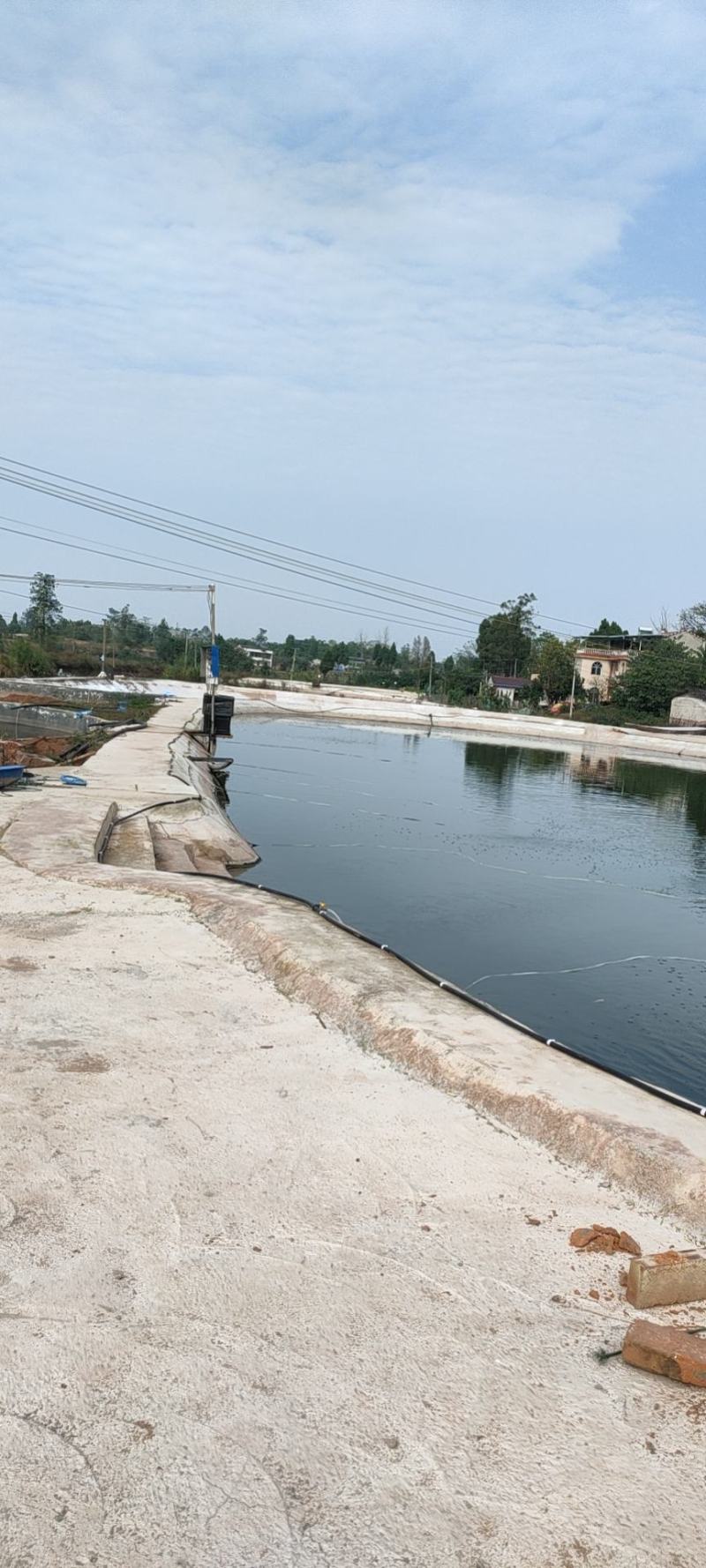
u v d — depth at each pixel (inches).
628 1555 79.4
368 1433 90.7
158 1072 170.7
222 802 814.5
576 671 2354.8
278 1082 170.6
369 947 245.1
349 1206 130.5
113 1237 118.7
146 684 1839.3
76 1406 91.7
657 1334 104.2
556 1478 87.0
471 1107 164.2
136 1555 76.5
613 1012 354.0
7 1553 75.6
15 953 233.5
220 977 227.1
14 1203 124.6
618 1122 151.0
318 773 1064.2
